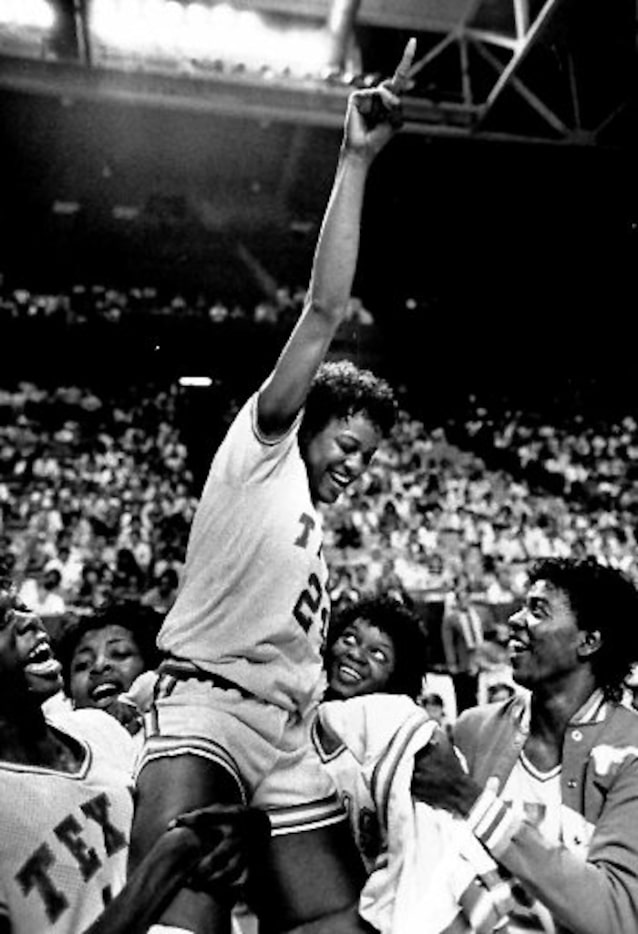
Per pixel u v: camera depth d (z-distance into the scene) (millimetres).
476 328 20609
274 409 1690
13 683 1924
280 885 1741
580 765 2141
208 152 19531
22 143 19156
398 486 15617
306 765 1838
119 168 20109
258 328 19219
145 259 20828
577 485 16484
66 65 13188
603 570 2295
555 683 2244
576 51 14258
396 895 1730
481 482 16375
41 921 1771
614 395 19844
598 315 20406
